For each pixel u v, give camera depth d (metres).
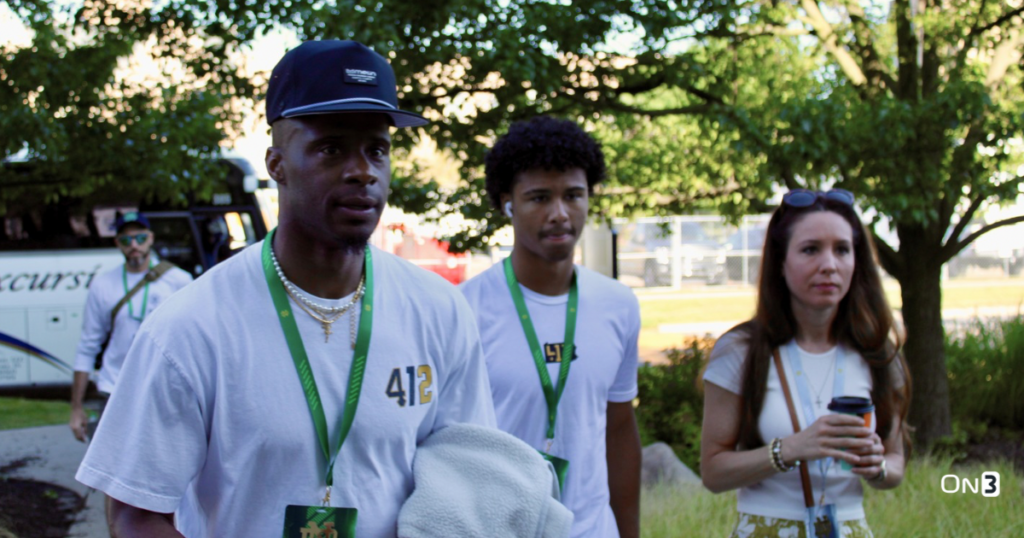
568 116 6.98
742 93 7.43
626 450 2.94
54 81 5.70
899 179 6.19
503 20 5.99
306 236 1.61
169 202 11.09
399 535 1.64
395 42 5.27
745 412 2.66
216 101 6.61
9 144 5.65
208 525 1.62
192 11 6.01
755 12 7.12
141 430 1.53
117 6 6.16
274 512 1.58
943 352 7.57
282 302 1.62
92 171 6.42
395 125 1.65
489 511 1.68
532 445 2.65
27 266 10.92
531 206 2.66
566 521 1.74
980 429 7.86
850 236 2.60
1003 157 6.34
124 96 6.32
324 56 1.56
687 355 8.76
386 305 1.71
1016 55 7.50
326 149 1.57
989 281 27.08
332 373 1.62
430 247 17.42
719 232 25.77
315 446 1.59
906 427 2.82
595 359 2.72
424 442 1.79
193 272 11.08
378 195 1.60
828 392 2.65
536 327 2.71
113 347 5.56
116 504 1.58
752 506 2.64
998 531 4.73
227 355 1.56
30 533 5.55
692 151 8.00
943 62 7.45
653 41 6.45
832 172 6.54
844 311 2.71
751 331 2.72
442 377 1.78
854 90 6.95
